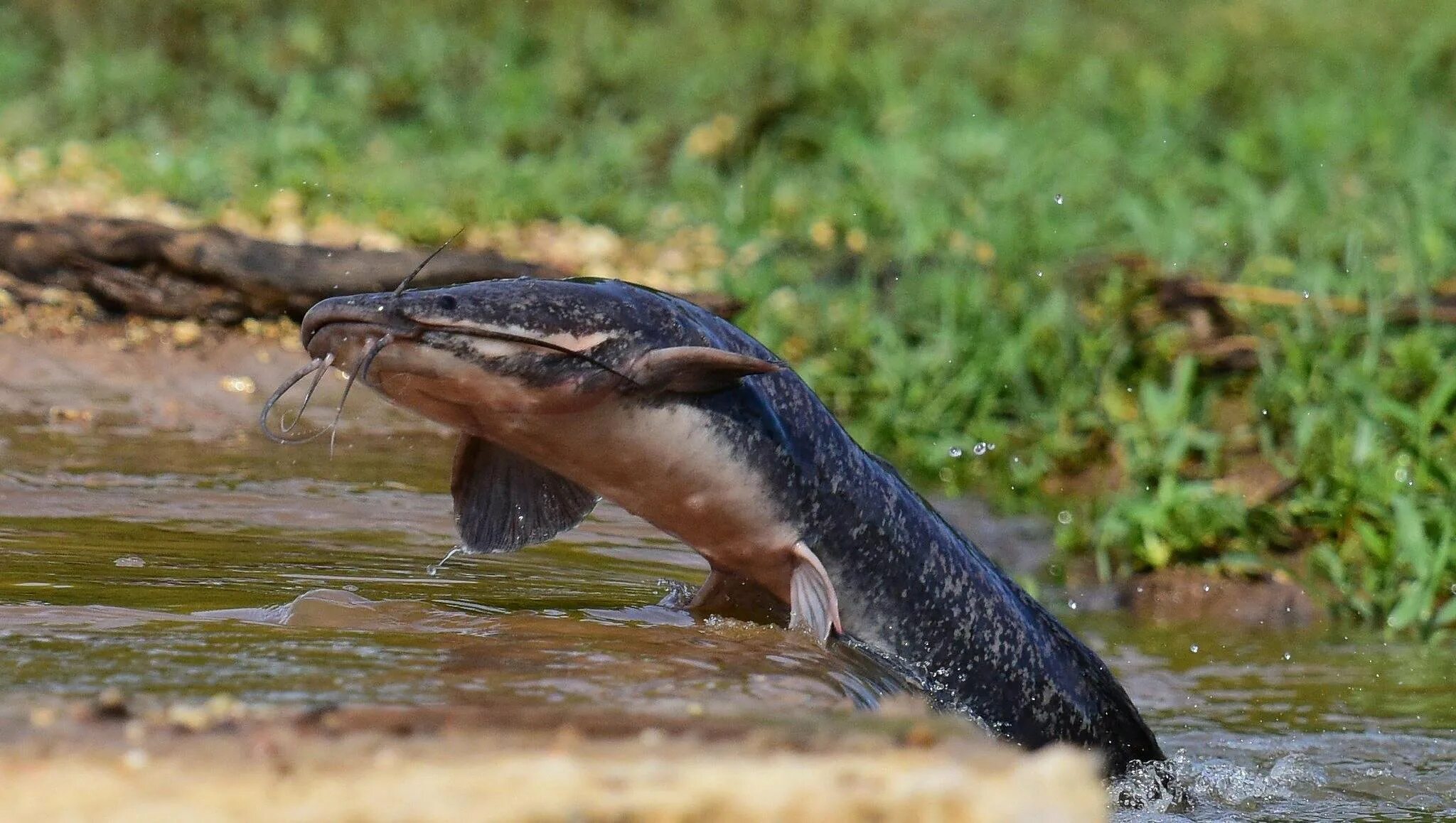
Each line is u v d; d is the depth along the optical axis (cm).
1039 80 2606
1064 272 1675
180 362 1359
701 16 2791
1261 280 1606
